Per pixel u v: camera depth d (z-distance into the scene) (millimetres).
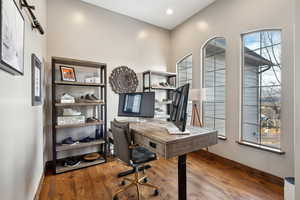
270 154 2170
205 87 3318
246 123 2543
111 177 2318
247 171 2439
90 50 3107
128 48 3578
